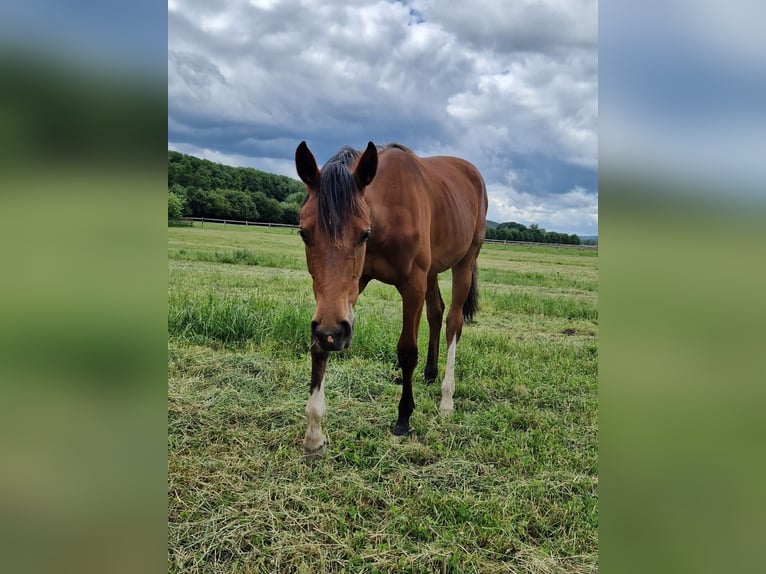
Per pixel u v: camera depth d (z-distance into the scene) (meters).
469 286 4.02
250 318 4.56
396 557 1.92
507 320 6.41
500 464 2.62
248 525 2.06
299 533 2.04
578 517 2.16
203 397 3.22
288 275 8.79
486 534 2.04
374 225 2.69
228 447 2.68
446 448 2.79
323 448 2.65
